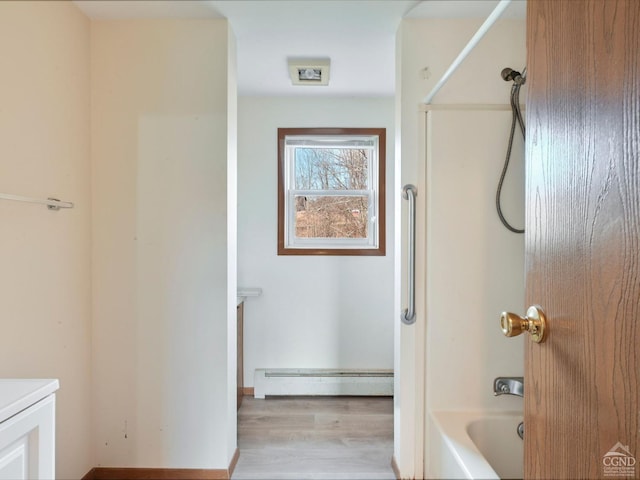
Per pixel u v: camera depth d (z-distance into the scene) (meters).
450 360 1.81
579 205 0.57
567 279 0.60
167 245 1.84
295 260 2.86
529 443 0.72
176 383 1.84
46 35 1.52
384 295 2.86
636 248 0.46
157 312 1.85
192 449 1.83
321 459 2.01
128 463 1.84
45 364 1.52
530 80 0.72
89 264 1.82
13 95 1.36
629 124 0.47
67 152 1.65
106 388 1.84
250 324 2.85
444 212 1.79
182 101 1.83
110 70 1.83
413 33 1.80
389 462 1.99
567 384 0.60
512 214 1.79
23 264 1.40
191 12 1.76
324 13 1.76
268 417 2.48
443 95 1.81
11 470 0.80
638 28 0.46
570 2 0.59
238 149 2.86
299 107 2.85
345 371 2.82
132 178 1.84
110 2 1.68
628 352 0.47
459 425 1.69
